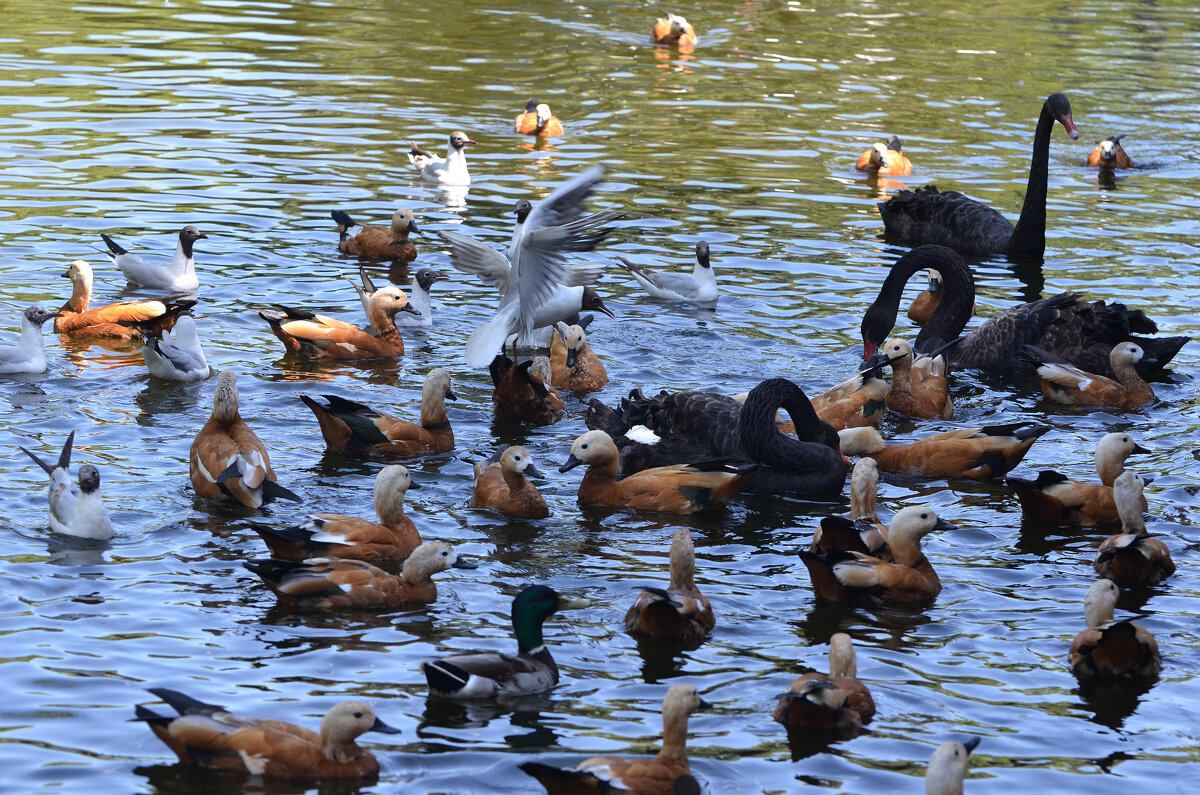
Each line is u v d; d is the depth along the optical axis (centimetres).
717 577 1361
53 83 3478
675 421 1697
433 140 3216
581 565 1374
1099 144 3238
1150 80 4056
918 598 1307
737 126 3469
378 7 4669
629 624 1227
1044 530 1511
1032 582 1368
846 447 1700
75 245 2411
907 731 1055
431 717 1046
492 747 1005
